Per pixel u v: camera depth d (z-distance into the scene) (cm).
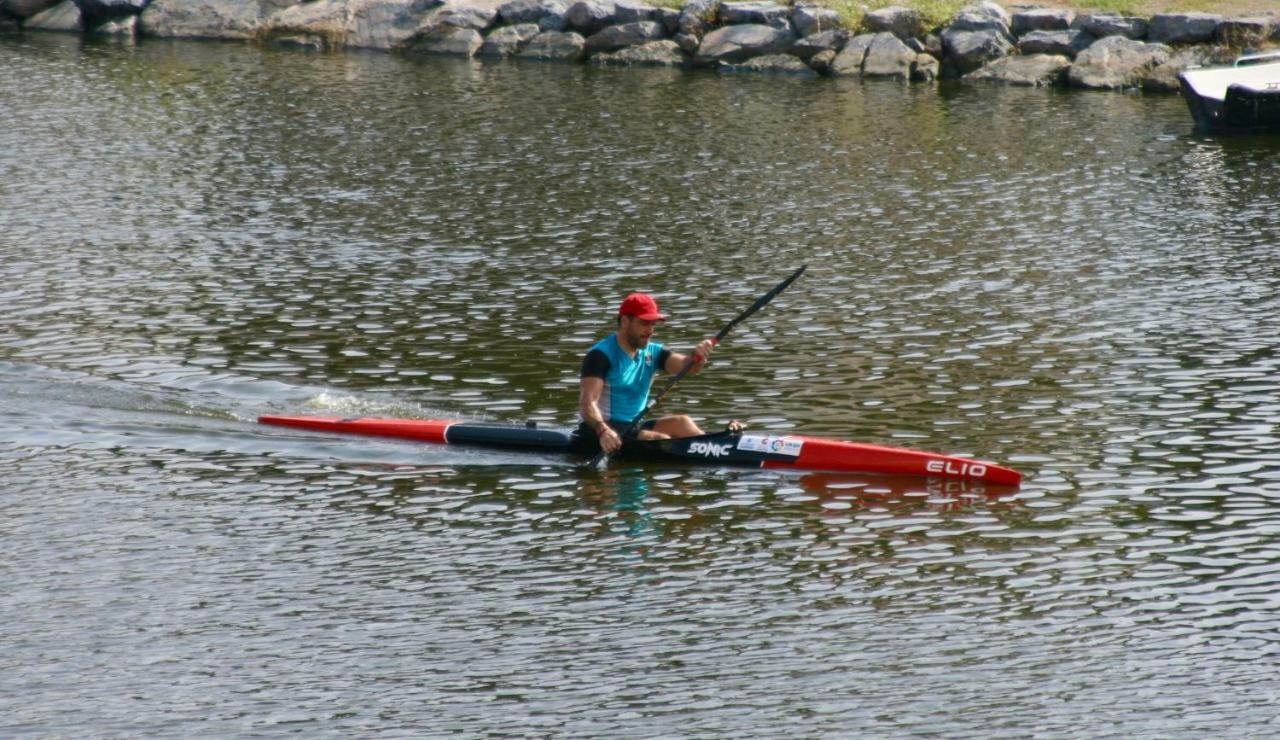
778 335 5506
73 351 5275
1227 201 7494
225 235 6900
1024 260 6488
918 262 6481
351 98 10288
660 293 6053
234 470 4284
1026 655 3216
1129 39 10938
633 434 4409
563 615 3425
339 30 12650
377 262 6488
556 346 5391
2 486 4141
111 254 6556
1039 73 10925
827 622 3378
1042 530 3834
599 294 6034
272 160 8469
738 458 4309
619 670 3175
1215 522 3853
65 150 8625
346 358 5250
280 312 5766
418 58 12175
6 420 4622
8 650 3253
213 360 5209
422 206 7481
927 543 3778
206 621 3397
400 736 2928
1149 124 9438
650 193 7744
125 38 12912
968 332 5506
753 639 3306
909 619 3388
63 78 10875
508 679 3144
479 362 5216
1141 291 5984
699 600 3497
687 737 2916
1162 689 3069
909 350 5309
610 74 11412
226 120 9525
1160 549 3709
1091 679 3112
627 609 3453
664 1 12256
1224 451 4319
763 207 7456
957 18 11394
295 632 3347
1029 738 2892
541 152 8694
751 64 11550
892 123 9494
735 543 3800
